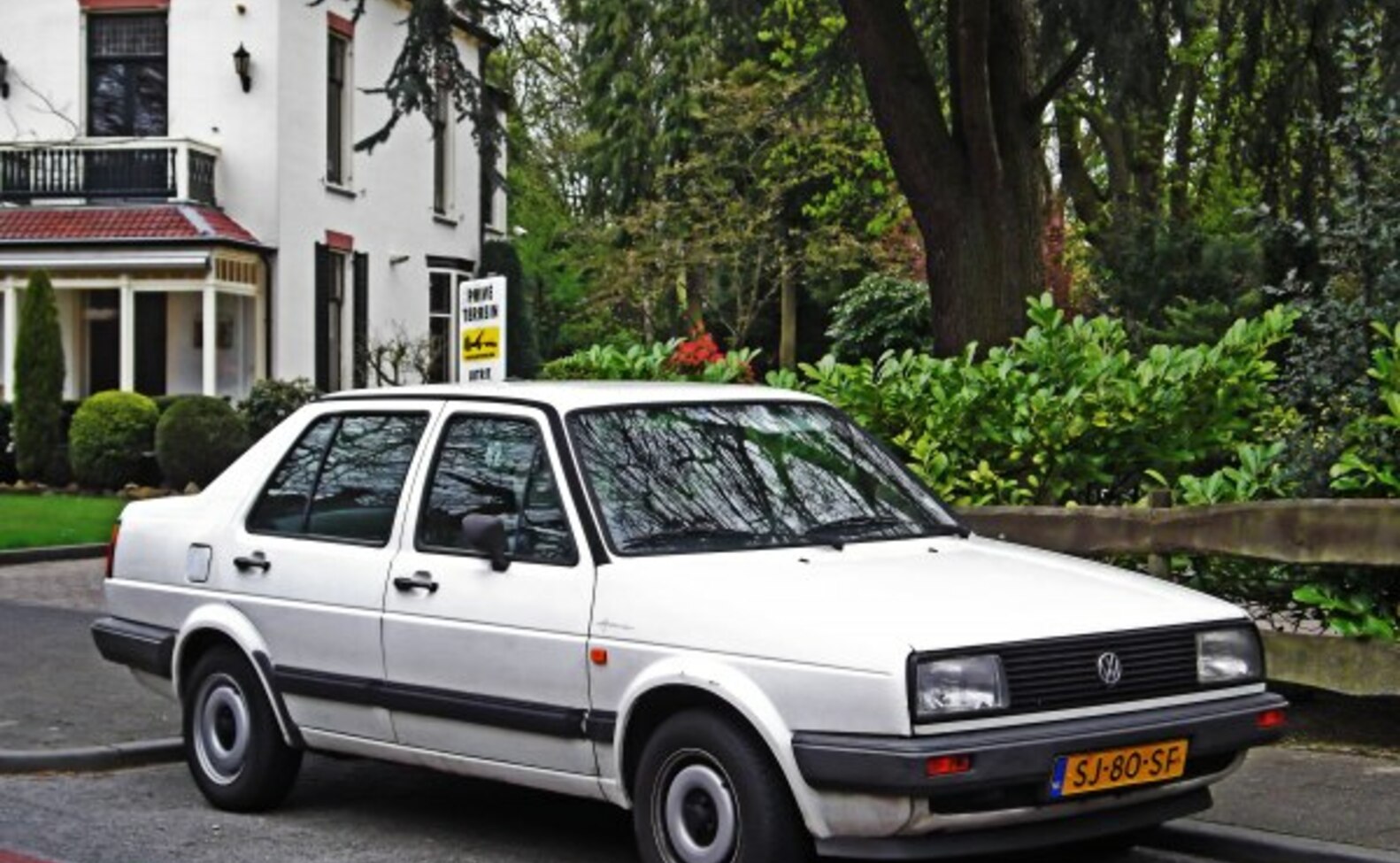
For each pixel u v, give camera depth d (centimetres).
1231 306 2594
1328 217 1062
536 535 723
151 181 2908
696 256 4000
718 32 2512
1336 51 1113
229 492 867
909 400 1103
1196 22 1559
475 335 1233
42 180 2942
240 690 841
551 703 701
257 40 2953
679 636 657
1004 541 888
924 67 1539
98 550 2103
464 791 894
